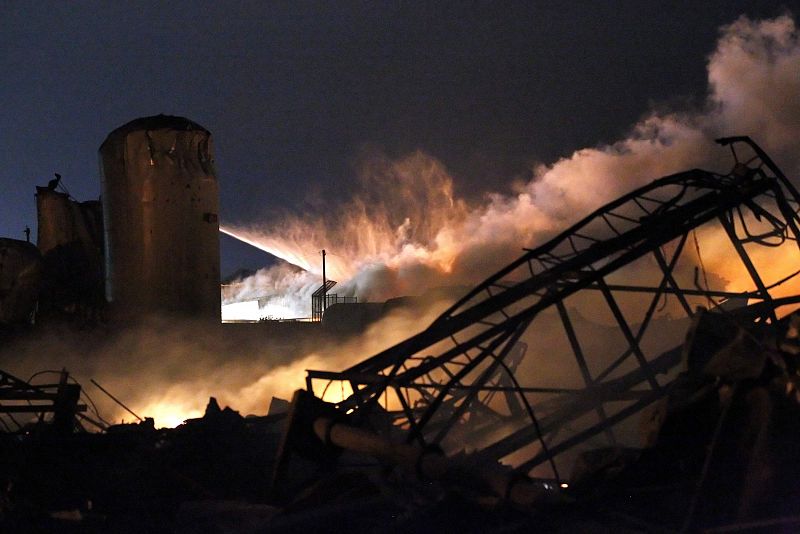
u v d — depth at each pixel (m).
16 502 17.25
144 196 38.53
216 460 19.92
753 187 16.95
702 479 11.01
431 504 13.21
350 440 14.82
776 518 10.53
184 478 18.89
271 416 22.36
